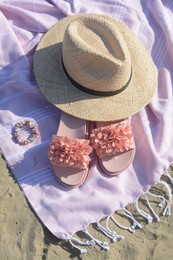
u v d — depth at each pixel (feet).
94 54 4.36
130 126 4.64
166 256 4.34
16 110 4.73
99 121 4.61
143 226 4.45
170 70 5.20
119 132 4.51
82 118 4.58
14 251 4.17
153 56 5.24
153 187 4.65
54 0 5.24
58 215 4.36
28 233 4.26
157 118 4.90
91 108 4.61
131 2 5.38
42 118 4.73
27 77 4.81
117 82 4.53
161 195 4.62
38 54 4.85
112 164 4.54
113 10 5.33
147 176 4.62
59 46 4.89
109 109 4.63
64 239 4.28
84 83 4.56
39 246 4.23
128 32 4.98
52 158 4.41
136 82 4.77
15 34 5.11
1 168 4.52
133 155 4.61
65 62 4.59
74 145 4.40
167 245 4.39
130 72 4.63
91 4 5.34
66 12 5.21
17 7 5.15
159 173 4.61
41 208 4.37
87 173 4.55
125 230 4.42
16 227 4.28
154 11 5.34
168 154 4.72
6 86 4.78
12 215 4.32
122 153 4.58
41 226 4.31
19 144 4.60
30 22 5.17
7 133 4.63
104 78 4.46
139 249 4.34
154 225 4.47
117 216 4.47
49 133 4.69
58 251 4.25
